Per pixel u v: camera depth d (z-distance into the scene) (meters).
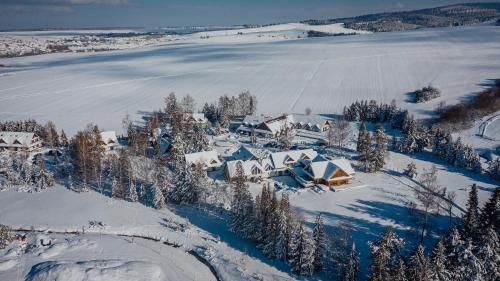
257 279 65.31
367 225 82.31
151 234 79.56
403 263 59.09
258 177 106.62
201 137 125.00
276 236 70.25
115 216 85.81
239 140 145.62
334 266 66.56
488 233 61.34
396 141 134.25
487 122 158.00
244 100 186.12
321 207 90.31
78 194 96.50
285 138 133.50
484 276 60.31
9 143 132.12
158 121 158.38
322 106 198.50
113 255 70.12
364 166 113.69
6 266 64.25
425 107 187.75
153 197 90.94
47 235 76.75
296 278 66.06
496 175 107.50
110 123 171.25
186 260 71.44
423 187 101.06
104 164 111.38
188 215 87.81
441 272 57.81
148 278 62.50
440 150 124.00
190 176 92.94
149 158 122.12
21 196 94.94
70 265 62.44
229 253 73.19
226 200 93.62
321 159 107.25
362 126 121.38
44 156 126.69
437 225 82.50
